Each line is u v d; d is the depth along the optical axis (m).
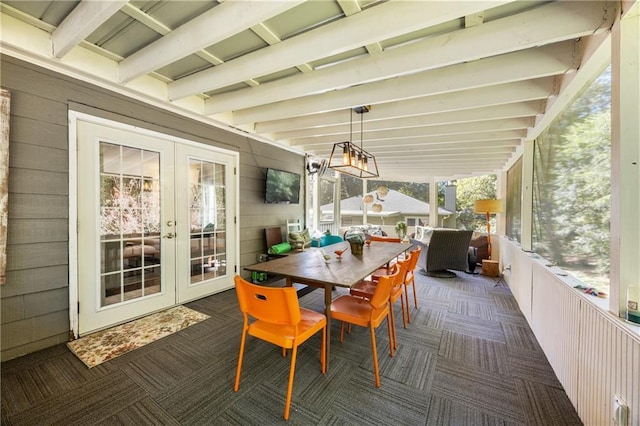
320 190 6.85
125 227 2.69
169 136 3.04
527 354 2.17
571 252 1.91
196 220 3.38
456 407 1.60
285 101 3.13
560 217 2.12
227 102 3.00
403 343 2.36
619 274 1.20
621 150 1.20
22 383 1.77
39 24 1.95
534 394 1.71
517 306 3.24
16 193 2.01
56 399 1.64
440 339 2.43
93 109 2.41
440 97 2.71
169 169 3.06
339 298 2.28
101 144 2.49
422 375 1.90
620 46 1.22
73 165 2.29
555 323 1.93
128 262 2.72
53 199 2.19
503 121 3.03
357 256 2.80
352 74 2.22
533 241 2.98
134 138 2.73
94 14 1.62
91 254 2.44
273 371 1.94
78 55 2.22
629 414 1.08
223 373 1.91
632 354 1.07
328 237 4.95
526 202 3.10
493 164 5.26
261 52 2.11
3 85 1.93
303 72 2.46
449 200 8.53
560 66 1.84
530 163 3.07
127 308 2.71
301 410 1.57
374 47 2.04
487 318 2.89
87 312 2.42
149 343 2.30
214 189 3.62
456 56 1.83
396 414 1.54
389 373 1.93
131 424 1.46
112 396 1.67
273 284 3.84
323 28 1.81
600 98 1.56
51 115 2.17
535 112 2.57
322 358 1.92
